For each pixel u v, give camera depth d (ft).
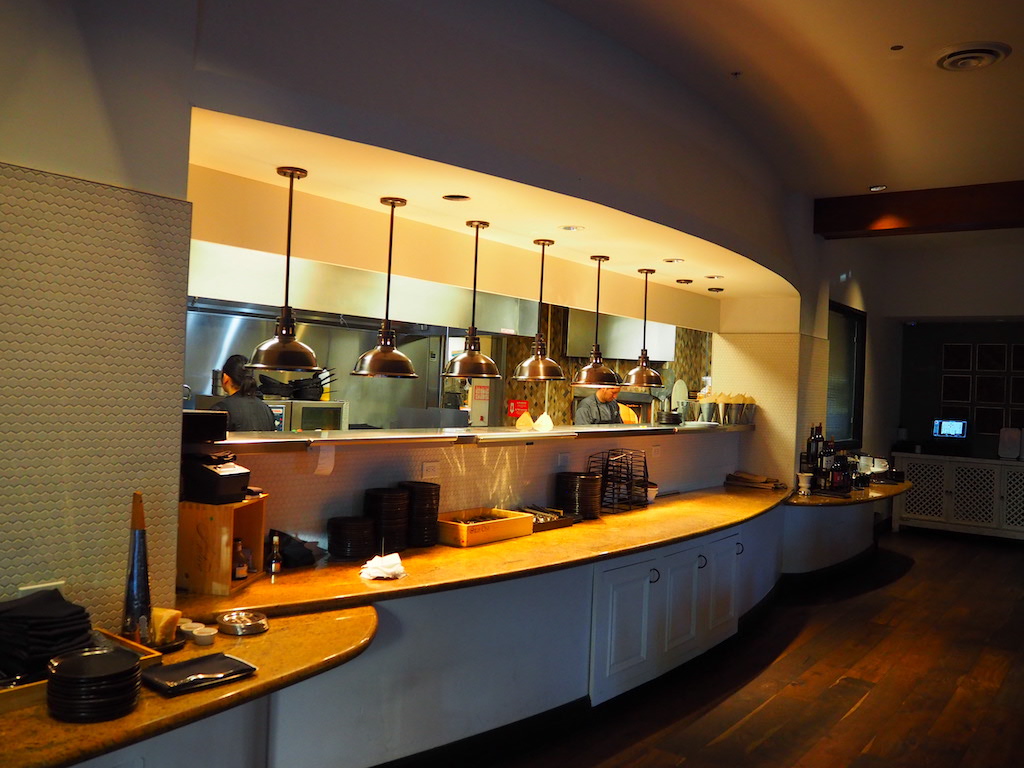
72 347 7.26
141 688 6.54
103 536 7.52
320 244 12.06
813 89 14.16
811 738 12.19
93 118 7.30
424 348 18.92
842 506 23.35
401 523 11.52
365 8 8.93
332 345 16.92
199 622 8.25
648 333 24.94
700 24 11.82
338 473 11.38
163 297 7.80
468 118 9.93
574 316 22.76
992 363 31.86
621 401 24.40
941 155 17.70
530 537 13.02
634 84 12.80
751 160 17.17
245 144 9.02
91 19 7.27
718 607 15.88
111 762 6.50
